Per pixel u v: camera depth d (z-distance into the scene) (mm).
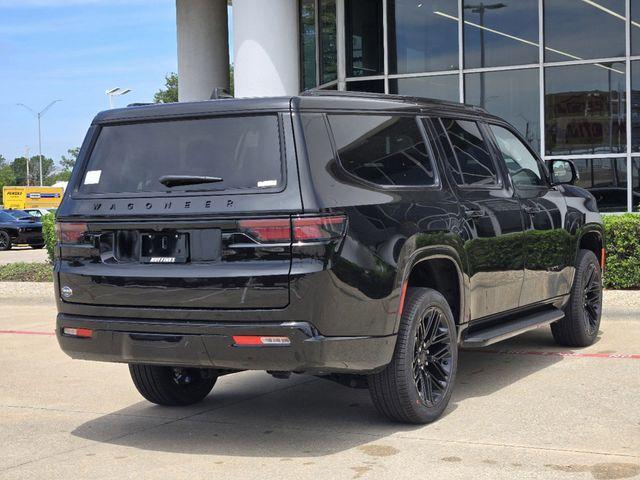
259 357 4914
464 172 6379
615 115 15734
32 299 13336
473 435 5398
